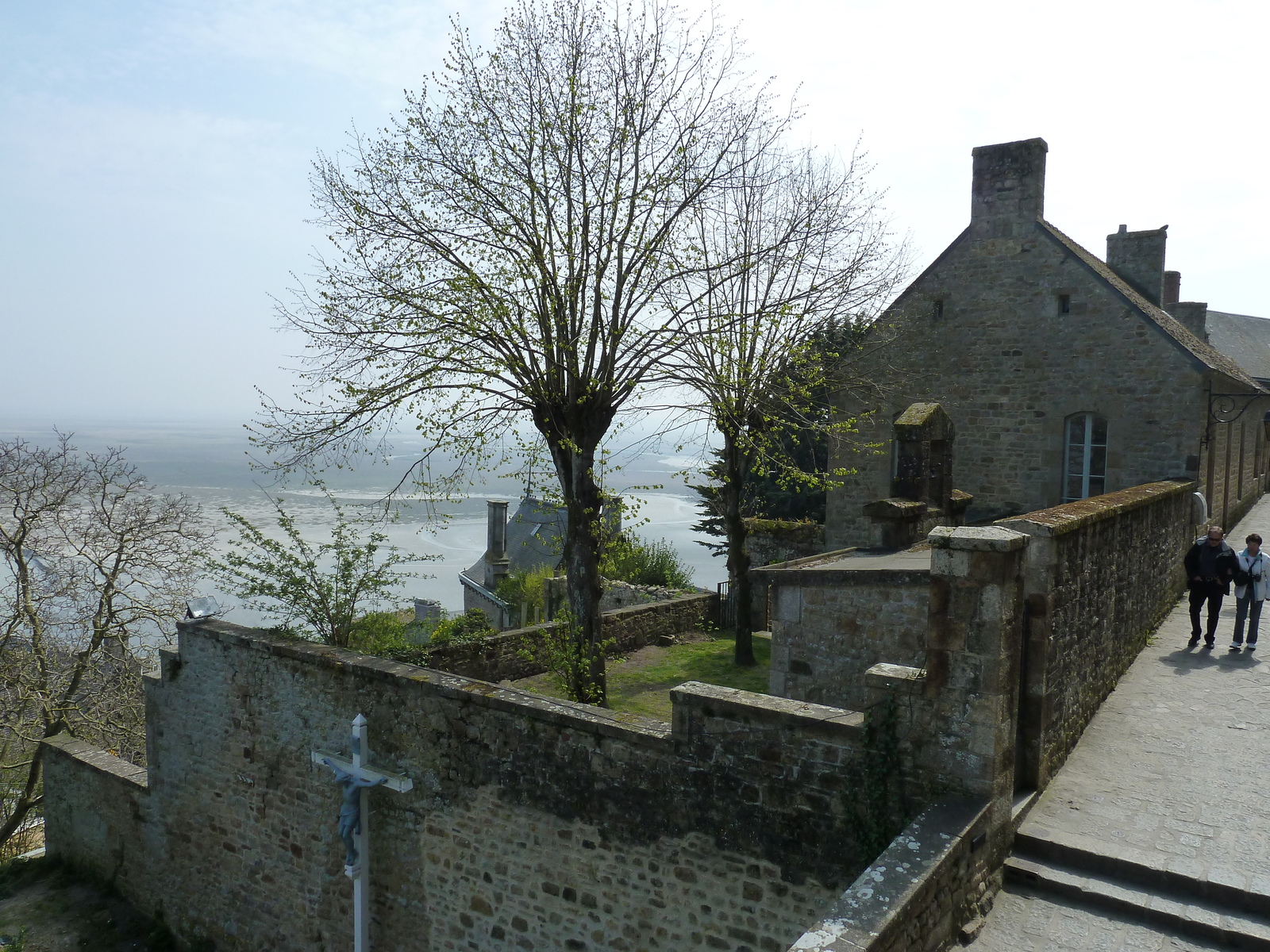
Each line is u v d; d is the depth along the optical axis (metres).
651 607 18.31
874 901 4.73
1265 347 34.56
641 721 7.86
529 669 15.34
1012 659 5.98
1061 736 7.55
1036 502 17.94
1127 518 9.91
